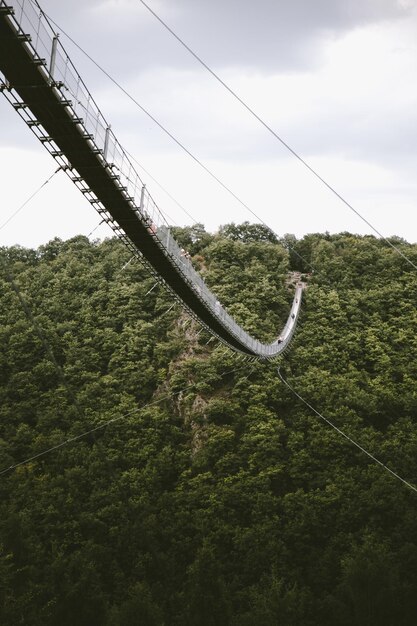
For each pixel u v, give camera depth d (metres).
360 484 60.91
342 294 95.31
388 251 106.81
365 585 48.31
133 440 68.25
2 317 88.50
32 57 23.62
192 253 108.69
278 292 94.00
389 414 72.94
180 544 56.84
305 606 49.62
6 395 75.81
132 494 61.72
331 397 72.12
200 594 46.25
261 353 64.94
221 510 59.53
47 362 80.00
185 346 81.00
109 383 76.81
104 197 32.41
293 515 58.69
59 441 68.38
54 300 91.75
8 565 47.41
